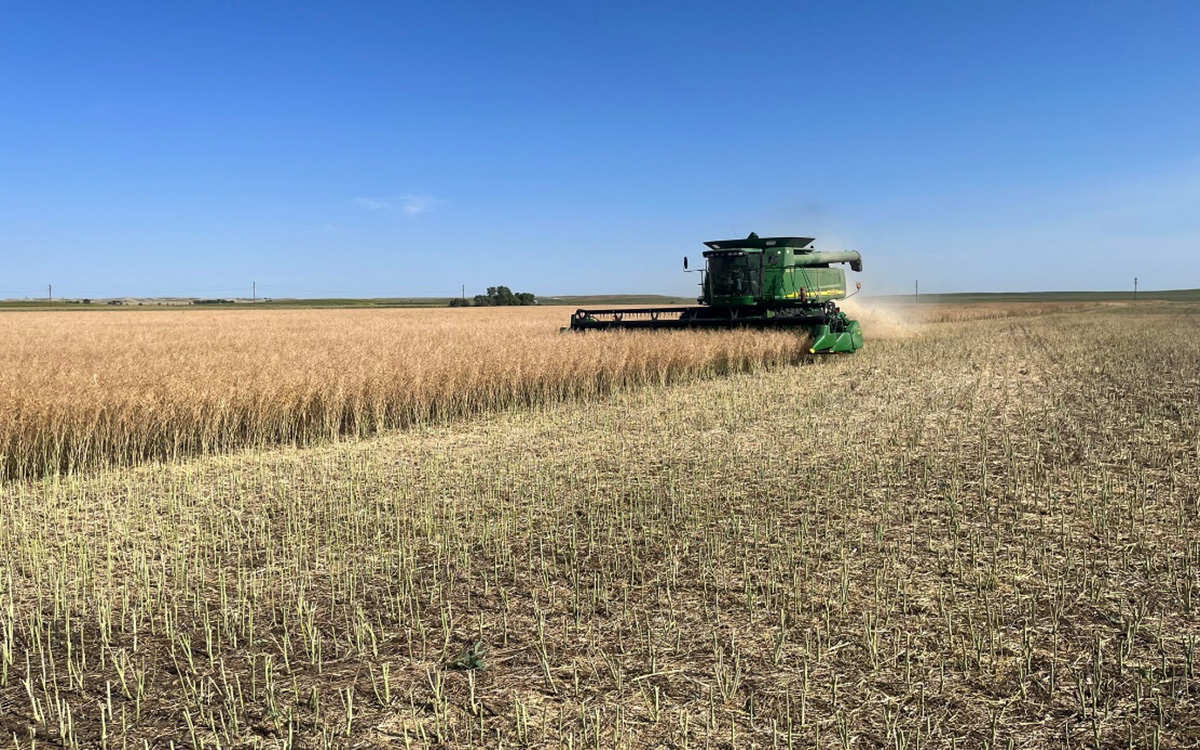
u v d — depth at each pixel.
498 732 4.18
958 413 13.43
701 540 7.14
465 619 5.61
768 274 23.30
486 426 13.52
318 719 4.34
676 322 23.84
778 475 9.38
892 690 4.50
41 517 8.32
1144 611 5.44
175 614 5.74
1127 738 4.02
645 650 5.06
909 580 6.07
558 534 7.45
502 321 49.56
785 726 4.19
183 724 4.34
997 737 4.05
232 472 10.33
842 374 19.08
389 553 7.03
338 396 13.19
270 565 6.75
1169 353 23.58
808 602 5.71
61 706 4.50
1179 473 9.11
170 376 12.91
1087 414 13.06
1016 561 6.42
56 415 10.75
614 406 15.12
